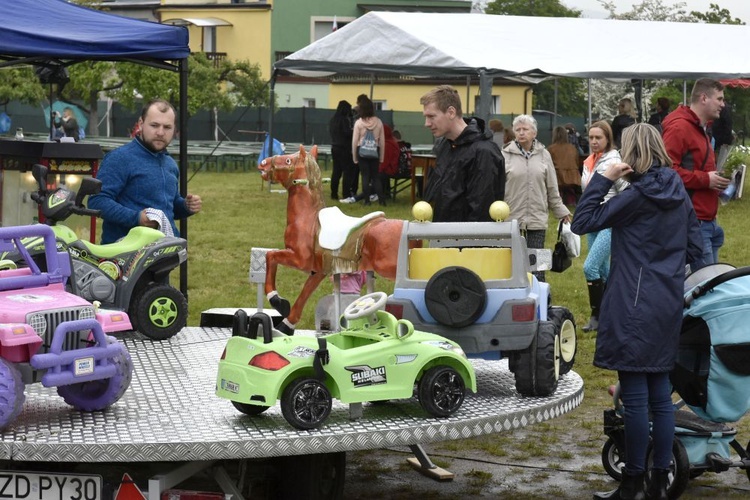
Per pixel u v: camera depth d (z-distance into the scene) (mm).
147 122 7262
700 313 5465
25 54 7445
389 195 21031
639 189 5168
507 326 5332
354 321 5195
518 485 6070
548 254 6566
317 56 15766
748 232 17062
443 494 5898
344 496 5836
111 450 4484
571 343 6133
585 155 21547
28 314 4750
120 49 7789
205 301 11656
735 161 8133
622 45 16750
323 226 6461
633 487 5371
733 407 5531
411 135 39406
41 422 4867
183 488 5219
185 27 8258
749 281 5445
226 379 4895
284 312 6703
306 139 40844
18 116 39188
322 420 4773
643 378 5273
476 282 5277
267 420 4930
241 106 40562
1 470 4684
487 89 13992
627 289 5188
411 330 4969
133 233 7012
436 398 4980
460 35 15352
